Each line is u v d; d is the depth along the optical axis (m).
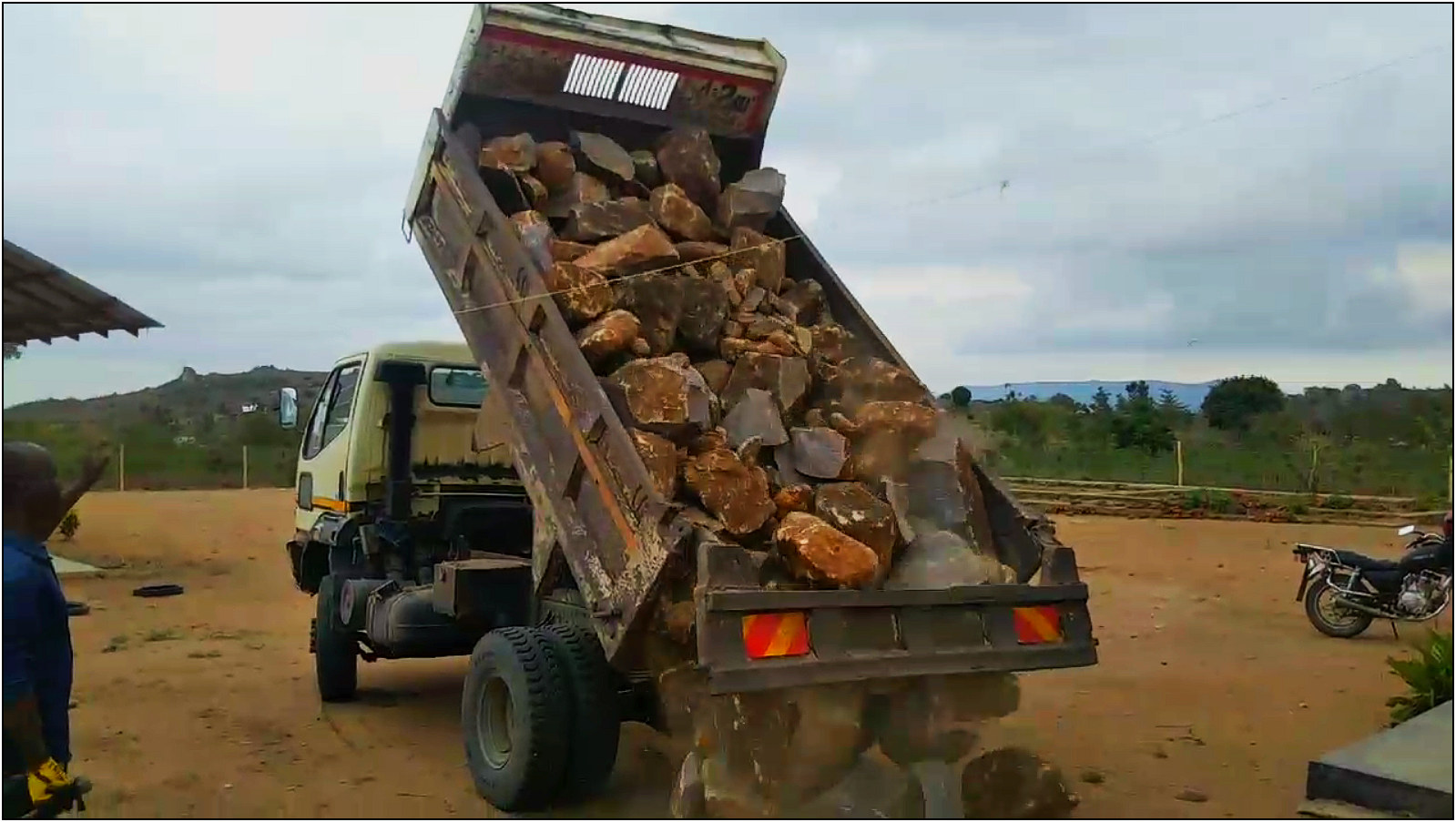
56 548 17.17
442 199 6.33
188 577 14.86
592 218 6.00
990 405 27.14
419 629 6.72
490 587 6.11
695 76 6.92
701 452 4.93
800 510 4.89
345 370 8.29
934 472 5.35
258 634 10.84
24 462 3.86
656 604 4.57
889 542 4.87
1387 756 4.97
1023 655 4.88
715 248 6.15
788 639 4.38
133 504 24.42
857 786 4.84
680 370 5.09
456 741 6.90
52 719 3.91
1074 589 5.08
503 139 6.27
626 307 5.46
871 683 4.86
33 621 3.81
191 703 7.90
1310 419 25.75
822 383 5.77
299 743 6.84
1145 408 26.56
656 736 6.82
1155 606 11.71
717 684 4.18
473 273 5.97
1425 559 9.82
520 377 5.58
